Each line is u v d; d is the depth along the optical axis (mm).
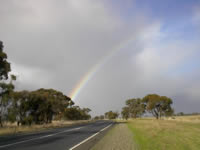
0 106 27359
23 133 17750
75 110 71375
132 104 87000
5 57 25812
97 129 23188
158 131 18375
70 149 9070
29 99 33250
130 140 12453
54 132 18828
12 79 28016
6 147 9523
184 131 18359
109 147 9680
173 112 68688
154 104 67750
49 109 41062
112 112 128250
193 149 9203
